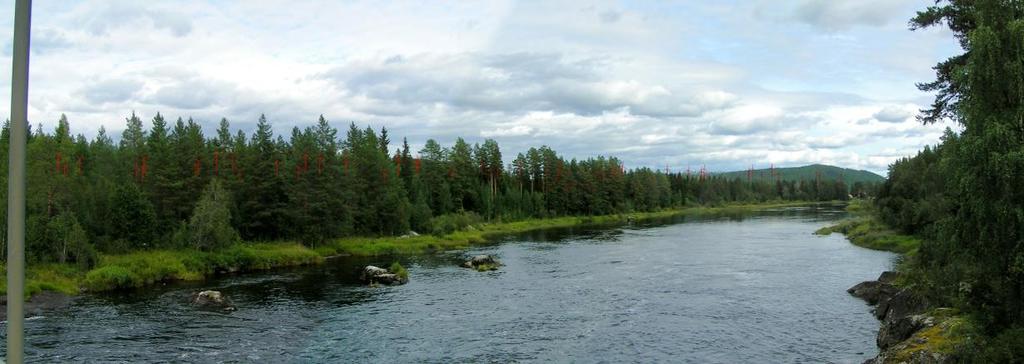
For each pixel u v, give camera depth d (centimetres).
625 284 4850
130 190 5981
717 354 2838
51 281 4594
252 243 7094
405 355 2870
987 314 1972
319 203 7544
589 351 2920
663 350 2920
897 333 2752
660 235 9812
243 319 3647
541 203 14450
